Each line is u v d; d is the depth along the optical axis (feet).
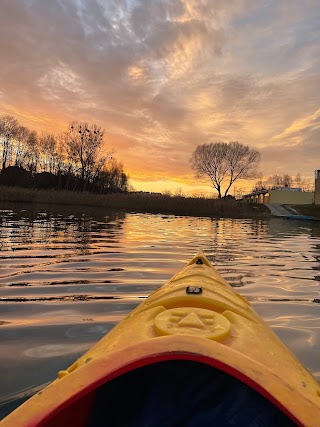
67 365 8.47
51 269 18.47
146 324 6.14
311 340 10.39
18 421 3.31
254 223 73.00
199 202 94.68
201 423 4.09
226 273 19.61
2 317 11.49
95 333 10.35
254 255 26.76
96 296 14.02
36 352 9.09
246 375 3.64
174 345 3.84
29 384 7.62
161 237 36.06
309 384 5.15
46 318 11.48
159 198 94.79
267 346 5.85
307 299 14.66
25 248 24.72
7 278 16.39
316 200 155.02
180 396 4.37
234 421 4.04
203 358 3.72
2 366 8.36
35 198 91.66
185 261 22.38
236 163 209.87
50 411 3.39
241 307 7.80
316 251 30.55
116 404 4.56
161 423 4.17
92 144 155.33
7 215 51.72
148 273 18.42
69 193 96.32
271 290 16.07
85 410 4.52
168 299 7.23
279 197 176.35
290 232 53.72
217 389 4.32
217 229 50.98
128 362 3.71
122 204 94.22
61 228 38.73
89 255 23.07
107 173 167.94
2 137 173.27
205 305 7.14
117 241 30.94
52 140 165.89
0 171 173.17
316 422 3.37
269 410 4.05
